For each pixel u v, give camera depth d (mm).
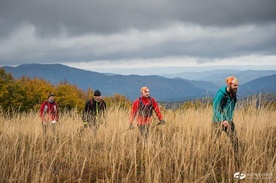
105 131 7426
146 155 5531
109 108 9008
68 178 5246
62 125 8273
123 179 5094
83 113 8188
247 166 4891
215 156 5832
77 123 8617
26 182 5016
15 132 7383
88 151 6465
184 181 4840
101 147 6738
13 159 5824
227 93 6090
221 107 6164
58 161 5957
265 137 6348
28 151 6168
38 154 5816
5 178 5164
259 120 7430
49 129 7926
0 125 8062
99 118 7980
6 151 5820
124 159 5871
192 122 7766
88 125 7941
